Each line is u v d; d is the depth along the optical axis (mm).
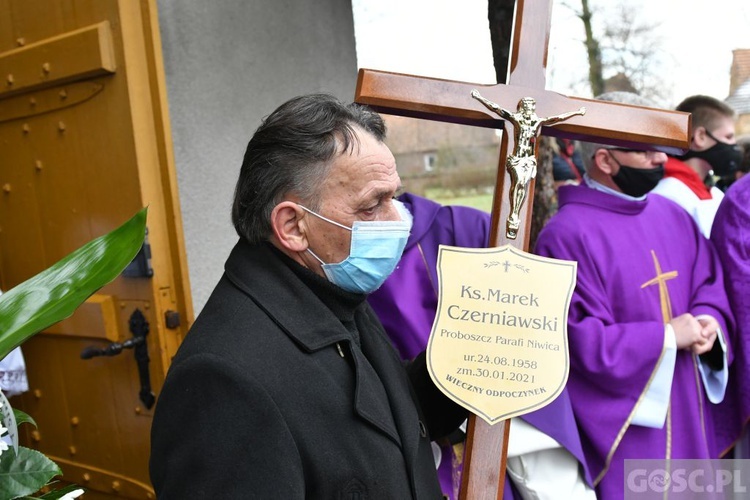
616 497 1813
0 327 787
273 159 984
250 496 823
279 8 2775
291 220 1001
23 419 961
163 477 859
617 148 1880
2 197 2314
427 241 1873
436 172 7633
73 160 2107
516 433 1664
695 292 1961
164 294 2033
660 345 1746
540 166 2859
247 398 855
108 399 2166
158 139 2006
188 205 2355
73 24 2021
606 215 1939
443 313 1057
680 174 2559
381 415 981
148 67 1984
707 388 1911
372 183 982
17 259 2314
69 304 803
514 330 1053
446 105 1202
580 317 1846
